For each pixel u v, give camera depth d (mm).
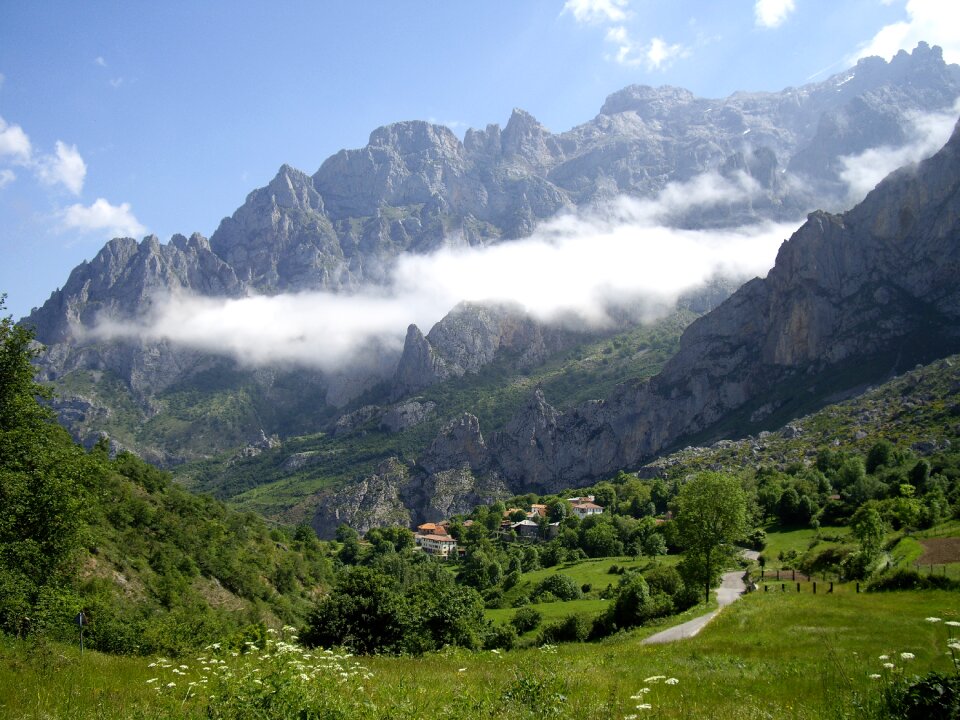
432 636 69000
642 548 152125
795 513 135750
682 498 79688
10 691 19844
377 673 26062
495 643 83562
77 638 41188
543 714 18578
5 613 36250
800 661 29438
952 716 16281
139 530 93250
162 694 19406
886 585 56812
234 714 16500
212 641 49562
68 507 40094
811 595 59562
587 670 28250
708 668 29328
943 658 28031
